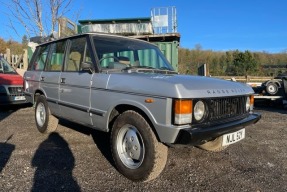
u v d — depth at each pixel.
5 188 2.94
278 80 10.62
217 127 2.97
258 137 5.48
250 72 27.38
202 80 3.30
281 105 10.59
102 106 3.62
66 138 4.97
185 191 3.00
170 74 3.82
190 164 3.81
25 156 3.96
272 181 3.30
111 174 3.41
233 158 4.10
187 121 2.81
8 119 6.80
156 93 2.92
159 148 3.02
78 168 3.56
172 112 2.80
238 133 3.50
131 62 4.27
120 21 12.72
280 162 3.99
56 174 3.35
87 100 3.89
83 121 4.08
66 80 4.37
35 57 5.77
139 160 3.22
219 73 28.27
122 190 2.99
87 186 3.06
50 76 4.88
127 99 3.24
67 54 4.55
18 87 8.19
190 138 2.71
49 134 5.24
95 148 4.40
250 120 3.50
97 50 3.97
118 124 3.38
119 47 4.25
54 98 4.78
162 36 12.01
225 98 3.23
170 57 12.54
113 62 3.91
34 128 5.77
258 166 3.81
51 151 4.21
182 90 2.79
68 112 4.40
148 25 12.61
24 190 2.91
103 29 12.89
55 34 9.39
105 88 3.55
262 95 10.72
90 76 3.84
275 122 7.28
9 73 8.70
